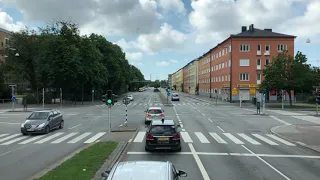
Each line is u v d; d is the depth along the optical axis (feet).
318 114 131.34
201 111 144.97
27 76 208.85
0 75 214.48
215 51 286.46
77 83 201.05
